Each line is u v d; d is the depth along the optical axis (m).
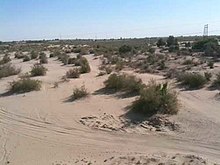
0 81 30.89
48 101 22.19
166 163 11.99
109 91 24.19
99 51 69.69
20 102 22.30
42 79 29.62
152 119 17.61
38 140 15.31
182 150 13.83
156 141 14.98
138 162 12.17
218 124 16.73
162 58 54.12
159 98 18.61
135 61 50.44
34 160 12.94
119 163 12.18
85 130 16.58
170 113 18.34
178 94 23.28
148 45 106.12
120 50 69.75
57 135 15.95
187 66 43.44
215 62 48.00
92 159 12.84
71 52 71.50
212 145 14.25
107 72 33.50
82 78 30.42
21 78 29.22
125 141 15.06
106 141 15.09
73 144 14.74
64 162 12.59
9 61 51.12
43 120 18.27
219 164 12.12
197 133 15.72
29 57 56.22
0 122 18.19
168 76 31.95
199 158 12.53
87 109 19.97
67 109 20.11
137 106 18.94
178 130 16.22
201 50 71.25
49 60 51.44
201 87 26.28
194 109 19.42
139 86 23.11
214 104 20.92
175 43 95.19
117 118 18.17
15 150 14.07
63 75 31.91
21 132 16.45
